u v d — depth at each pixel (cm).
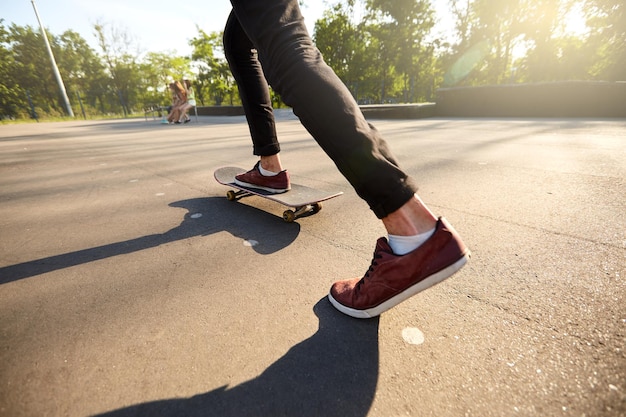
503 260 125
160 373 78
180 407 69
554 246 134
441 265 76
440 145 423
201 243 154
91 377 77
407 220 79
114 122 1659
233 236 161
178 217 191
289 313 100
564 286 106
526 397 68
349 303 96
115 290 115
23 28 3634
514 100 974
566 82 850
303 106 77
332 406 68
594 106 818
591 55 2098
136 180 294
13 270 131
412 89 2520
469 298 103
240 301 106
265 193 191
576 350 80
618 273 111
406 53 2369
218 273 125
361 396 71
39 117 2538
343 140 75
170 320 98
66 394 72
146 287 116
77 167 362
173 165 362
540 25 2117
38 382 76
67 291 115
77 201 229
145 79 3916
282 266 129
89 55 4141
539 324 90
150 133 823
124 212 203
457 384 72
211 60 2675
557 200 190
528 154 335
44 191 260
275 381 75
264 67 85
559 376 73
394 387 72
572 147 367
